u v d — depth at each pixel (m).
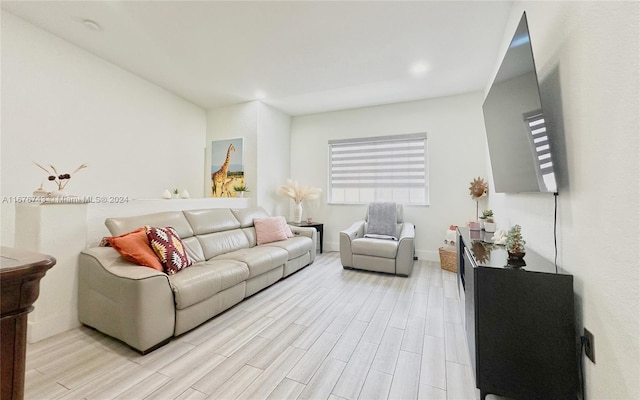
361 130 4.43
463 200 3.79
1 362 0.49
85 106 2.71
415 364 1.56
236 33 2.39
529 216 1.82
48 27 2.33
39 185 2.35
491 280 1.28
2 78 2.13
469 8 2.07
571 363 1.16
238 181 4.18
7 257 0.56
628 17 0.80
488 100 2.01
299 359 1.61
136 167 3.25
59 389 1.33
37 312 1.77
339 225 4.60
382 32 2.38
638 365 0.79
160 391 1.33
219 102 4.14
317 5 2.03
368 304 2.41
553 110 1.37
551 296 1.19
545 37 1.46
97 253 1.91
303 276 3.22
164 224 2.46
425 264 3.72
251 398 1.29
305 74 3.20
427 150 4.00
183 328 1.83
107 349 1.68
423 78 3.30
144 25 2.29
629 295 0.83
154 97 3.48
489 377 1.26
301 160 4.89
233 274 2.24
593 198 1.03
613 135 0.90
